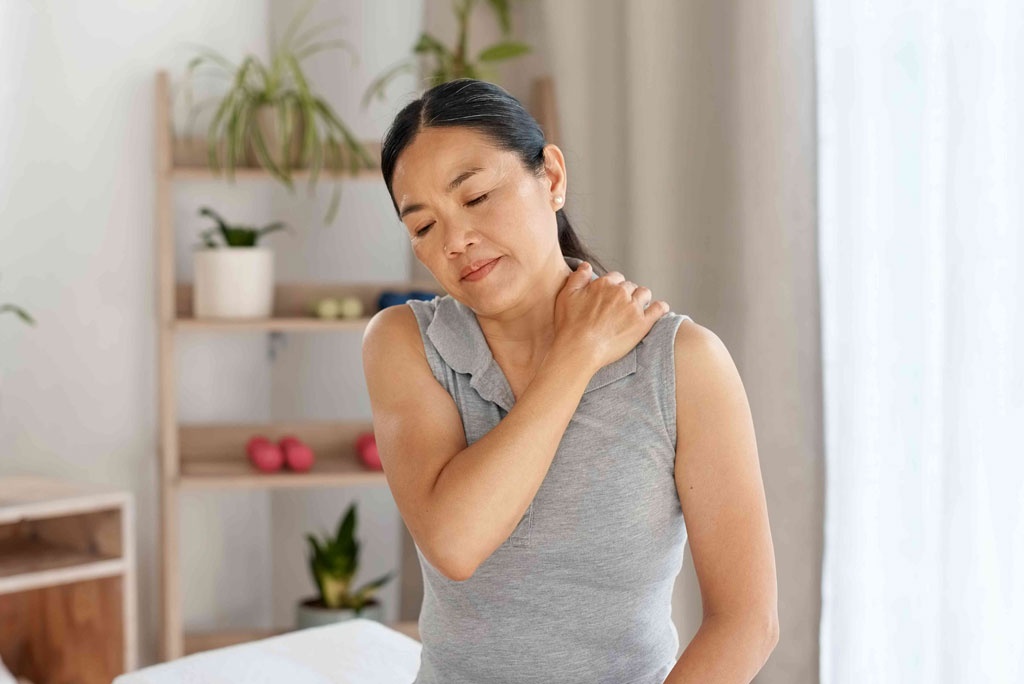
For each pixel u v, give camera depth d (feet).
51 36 9.41
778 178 8.15
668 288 9.14
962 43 6.55
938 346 6.93
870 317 7.61
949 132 6.61
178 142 9.79
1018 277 6.33
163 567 9.51
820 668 8.07
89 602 8.84
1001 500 6.40
